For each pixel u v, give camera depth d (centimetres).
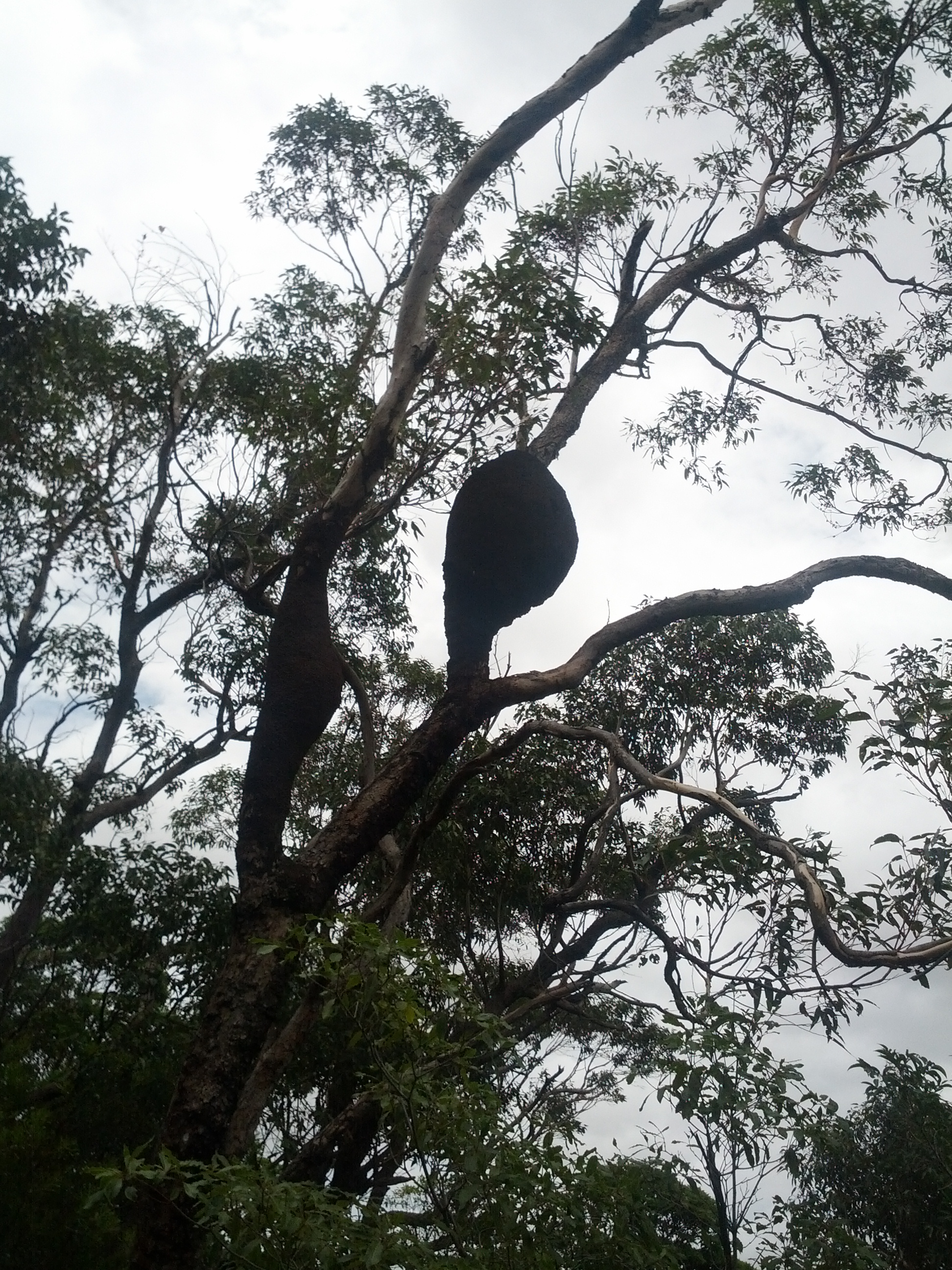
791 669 1226
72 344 1244
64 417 1265
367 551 1244
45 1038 927
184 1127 612
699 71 1269
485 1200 459
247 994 650
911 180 1228
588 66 872
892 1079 778
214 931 1017
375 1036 489
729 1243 536
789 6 1190
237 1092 629
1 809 1066
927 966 595
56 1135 620
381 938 472
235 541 1180
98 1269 549
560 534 741
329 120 1282
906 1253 732
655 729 1228
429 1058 512
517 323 842
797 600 808
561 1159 481
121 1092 839
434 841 1163
